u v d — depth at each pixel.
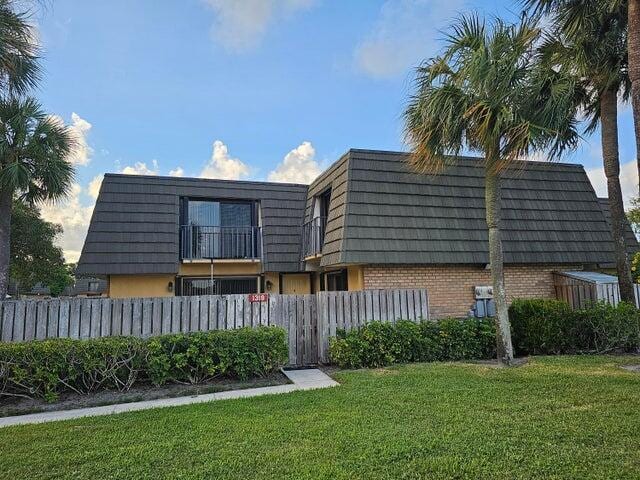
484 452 4.06
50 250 20.03
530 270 12.84
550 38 10.09
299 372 8.57
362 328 9.26
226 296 9.14
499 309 8.73
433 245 11.39
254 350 8.08
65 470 3.96
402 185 11.96
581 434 4.44
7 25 8.00
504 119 7.80
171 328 8.75
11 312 7.99
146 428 5.11
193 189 15.92
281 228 16.06
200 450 4.31
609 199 10.70
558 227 13.15
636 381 6.68
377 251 10.83
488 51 7.91
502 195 13.05
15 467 4.05
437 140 8.50
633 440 4.25
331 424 4.98
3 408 6.54
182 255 15.22
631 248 13.86
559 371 7.51
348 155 12.05
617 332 9.43
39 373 6.82
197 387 7.55
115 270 13.72
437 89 8.20
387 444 4.29
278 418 5.32
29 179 9.42
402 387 6.71
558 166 14.36
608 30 9.53
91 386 7.26
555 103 8.04
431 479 3.59
